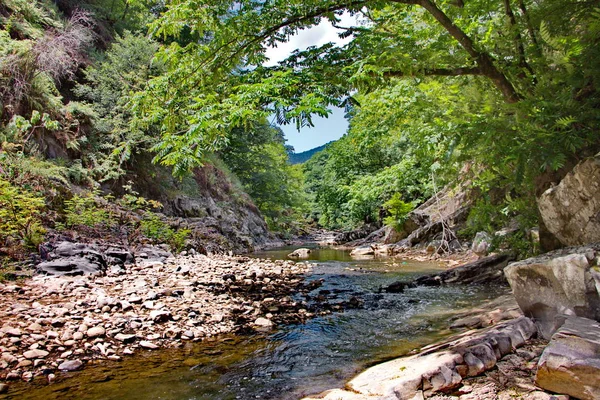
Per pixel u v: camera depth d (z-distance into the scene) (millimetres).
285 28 5355
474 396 2486
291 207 39531
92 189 12570
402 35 5656
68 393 2998
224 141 4605
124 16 22172
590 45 3383
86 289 5906
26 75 11523
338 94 4590
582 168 3480
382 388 2658
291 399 2859
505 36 4699
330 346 4203
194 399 2928
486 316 4496
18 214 7352
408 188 18891
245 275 8977
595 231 3461
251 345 4266
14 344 3758
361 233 25281
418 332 4625
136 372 3455
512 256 8047
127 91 15344
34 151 10906
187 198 18141
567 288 3119
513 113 3795
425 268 10883
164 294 6148
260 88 3900
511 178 4613
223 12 5055
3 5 12898
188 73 5242
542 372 2453
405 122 8508
